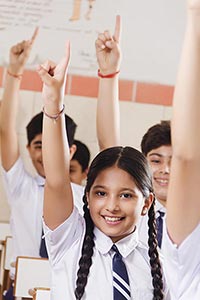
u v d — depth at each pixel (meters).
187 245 1.24
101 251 1.76
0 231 3.53
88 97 3.67
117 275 1.74
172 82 3.74
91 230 1.77
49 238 1.73
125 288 1.73
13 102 3.56
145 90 3.73
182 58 1.05
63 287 1.71
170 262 1.30
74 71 3.69
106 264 1.75
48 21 3.70
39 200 3.51
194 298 1.30
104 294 1.70
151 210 1.90
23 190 3.52
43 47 3.68
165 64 3.74
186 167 1.13
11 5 3.67
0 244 3.52
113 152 1.83
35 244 3.49
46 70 1.47
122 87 3.72
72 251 1.75
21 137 3.57
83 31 3.71
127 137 3.70
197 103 1.05
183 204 1.18
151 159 3.45
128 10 3.74
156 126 3.49
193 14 1.00
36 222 3.50
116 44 2.52
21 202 3.52
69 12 3.71
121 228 1.76
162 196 3.37
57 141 1.56
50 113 1.52
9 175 3.52
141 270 1.78
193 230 1.22
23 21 3.68
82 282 1.69
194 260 1.28
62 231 1.72
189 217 1.20
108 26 3.73
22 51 3.64
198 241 1.25
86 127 3.63
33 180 3.54
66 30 3.71
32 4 3.69
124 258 1.78
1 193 3.55
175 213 1.20
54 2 3.70
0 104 3.55
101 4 3.73
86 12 3.72
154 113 3.72
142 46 3.75
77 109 3.65
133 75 3.74
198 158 1.11
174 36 3.75
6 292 3.42
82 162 3.58
